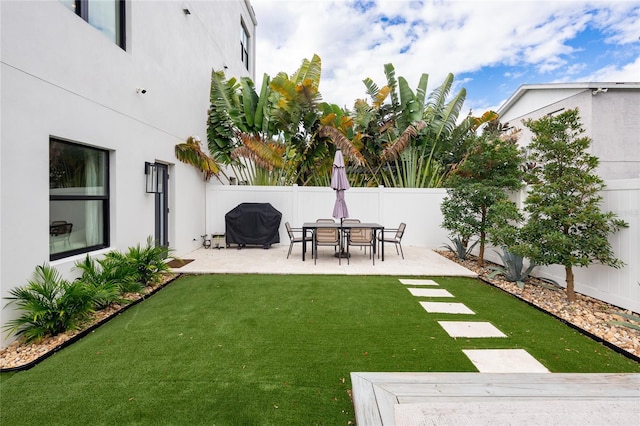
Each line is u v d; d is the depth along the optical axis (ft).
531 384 6.38
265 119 32.17
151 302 14.02
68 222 13.48
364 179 36.45
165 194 22.50
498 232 16.34
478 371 8.46
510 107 47.01
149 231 19.44
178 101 23.52
